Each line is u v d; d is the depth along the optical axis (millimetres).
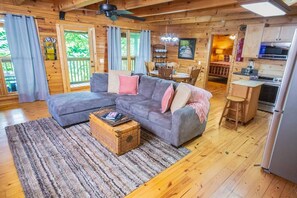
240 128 3484
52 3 4418
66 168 2170
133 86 3871
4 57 4324
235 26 5363
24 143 2678
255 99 3715
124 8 3959
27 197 1749
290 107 1887
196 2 3615
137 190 1893
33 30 4246
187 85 3154
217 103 5078
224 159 2477
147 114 2959
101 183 1959
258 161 2449
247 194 1889
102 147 2633
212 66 8672
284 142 1997
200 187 1965
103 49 5742
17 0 3662
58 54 4848
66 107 3076
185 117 2562
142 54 6816
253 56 4754
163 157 2471
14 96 4418
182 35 6828
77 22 4949
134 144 2613
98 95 3674
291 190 1953
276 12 2375
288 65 1855
